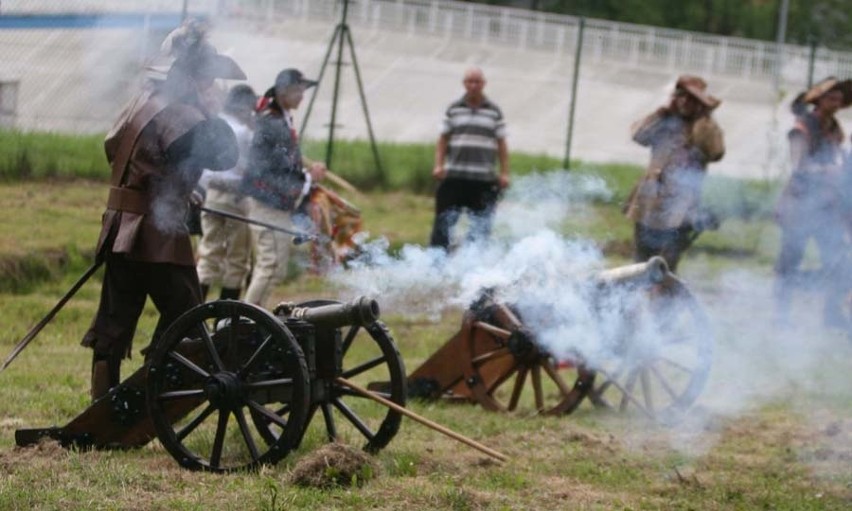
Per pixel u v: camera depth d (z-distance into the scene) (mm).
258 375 9164
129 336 10141
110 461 9195
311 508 8203
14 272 16859
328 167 23375
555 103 40031
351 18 41562
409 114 35156
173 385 9273
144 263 9875
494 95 39969
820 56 36938
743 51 46781
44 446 9430
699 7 58750
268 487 8430
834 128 17219
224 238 14234
